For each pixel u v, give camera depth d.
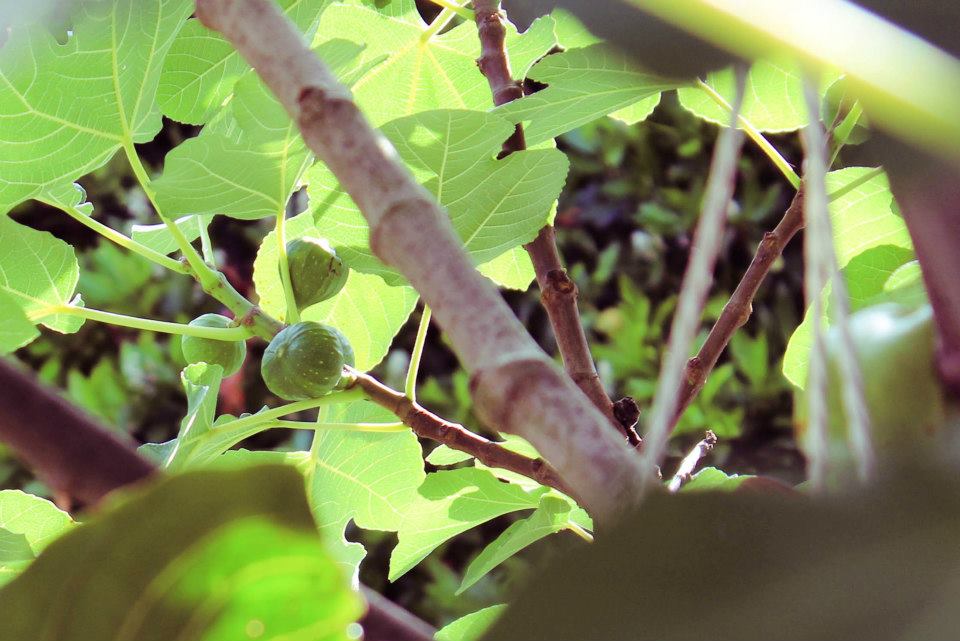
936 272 0.69
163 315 2.61
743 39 0.60
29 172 1.43
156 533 0.73
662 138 2.67
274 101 1.40
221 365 1.47
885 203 1.51
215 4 0.88
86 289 2.57
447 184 1.45
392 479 1.56
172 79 1.50
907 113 0.58
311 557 0.74
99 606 0.73
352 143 0.80
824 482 0.59
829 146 1.44
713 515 0.57
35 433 1.26
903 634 0.53
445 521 1.59
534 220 1.46
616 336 2.55
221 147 1.41
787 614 0.54
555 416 0.65
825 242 0.63
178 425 2.56
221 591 0.75
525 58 1.59
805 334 1.47
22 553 1.40
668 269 2.68
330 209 1.48
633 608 0.56
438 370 2.69
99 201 2.61
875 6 0.59
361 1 1.55
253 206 1.45
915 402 0.85
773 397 2.52
